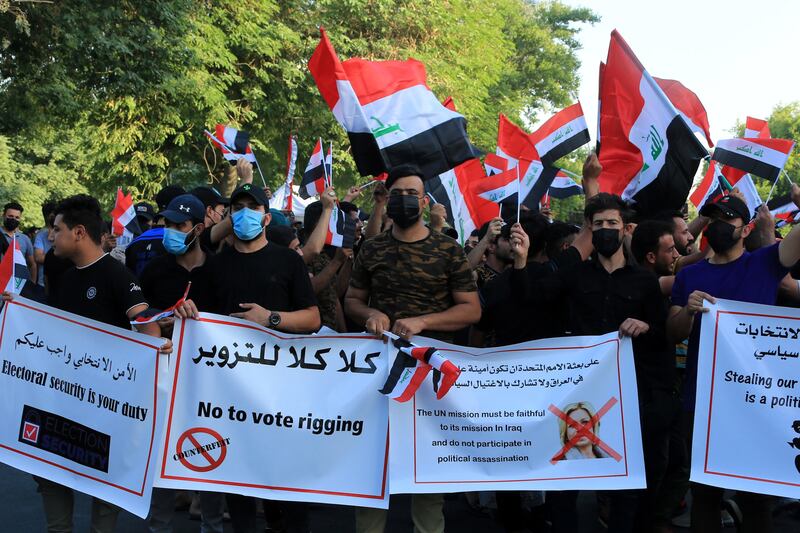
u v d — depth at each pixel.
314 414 4.96
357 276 5.14
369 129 6.03
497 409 4.97
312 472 4.94
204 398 4.93
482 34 27.11
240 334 4.96
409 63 6.27
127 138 20.55
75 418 4.94
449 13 25.02
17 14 14.14
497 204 7.95
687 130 6.56
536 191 8.30
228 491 4.92
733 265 5.14
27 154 46.47
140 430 4.85
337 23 23.16
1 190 41.25
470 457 4.96
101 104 19.06
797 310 4.91
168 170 23.22
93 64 16.47
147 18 16.56
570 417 4.98
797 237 4.93
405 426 4.92
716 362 4.98
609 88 6.95
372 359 4.97
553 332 5.61
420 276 4.89
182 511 6.66
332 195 6.14
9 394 5.02
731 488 4.94
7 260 5.13
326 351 4.98
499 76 29.70
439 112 6.13
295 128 23.41
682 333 5.06
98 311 4.97
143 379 4.87
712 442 4.97
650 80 6.73
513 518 5.85
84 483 4.91
